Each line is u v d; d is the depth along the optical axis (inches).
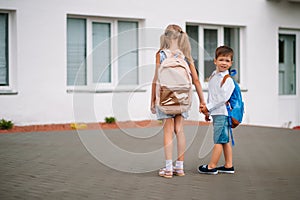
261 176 275.9
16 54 491.2
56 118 513.7
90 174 280.1
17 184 253.3
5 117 486.6
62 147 374.9
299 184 254.8
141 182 260.4
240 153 357.4
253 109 646.5
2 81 492.7
